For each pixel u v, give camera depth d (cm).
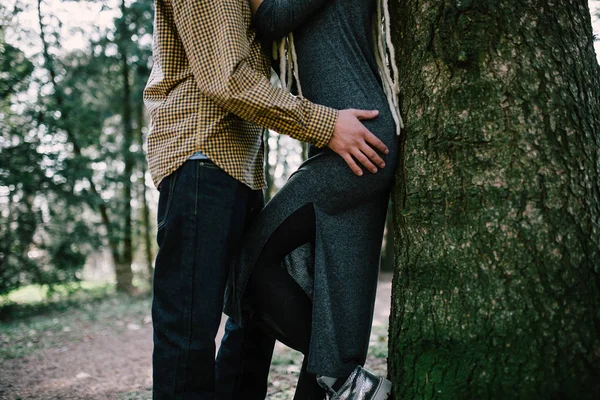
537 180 131
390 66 157
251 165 154
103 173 852
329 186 146
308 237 153
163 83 149
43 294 869
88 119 800
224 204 143
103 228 866
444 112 141
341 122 138
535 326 128
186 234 140
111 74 930
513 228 132
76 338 508
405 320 146
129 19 852
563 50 138
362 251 151
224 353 171
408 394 142
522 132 133
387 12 147
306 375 156
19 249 752
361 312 150
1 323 645
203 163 141
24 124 737
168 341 141
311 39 150
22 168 722
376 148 144
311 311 151
